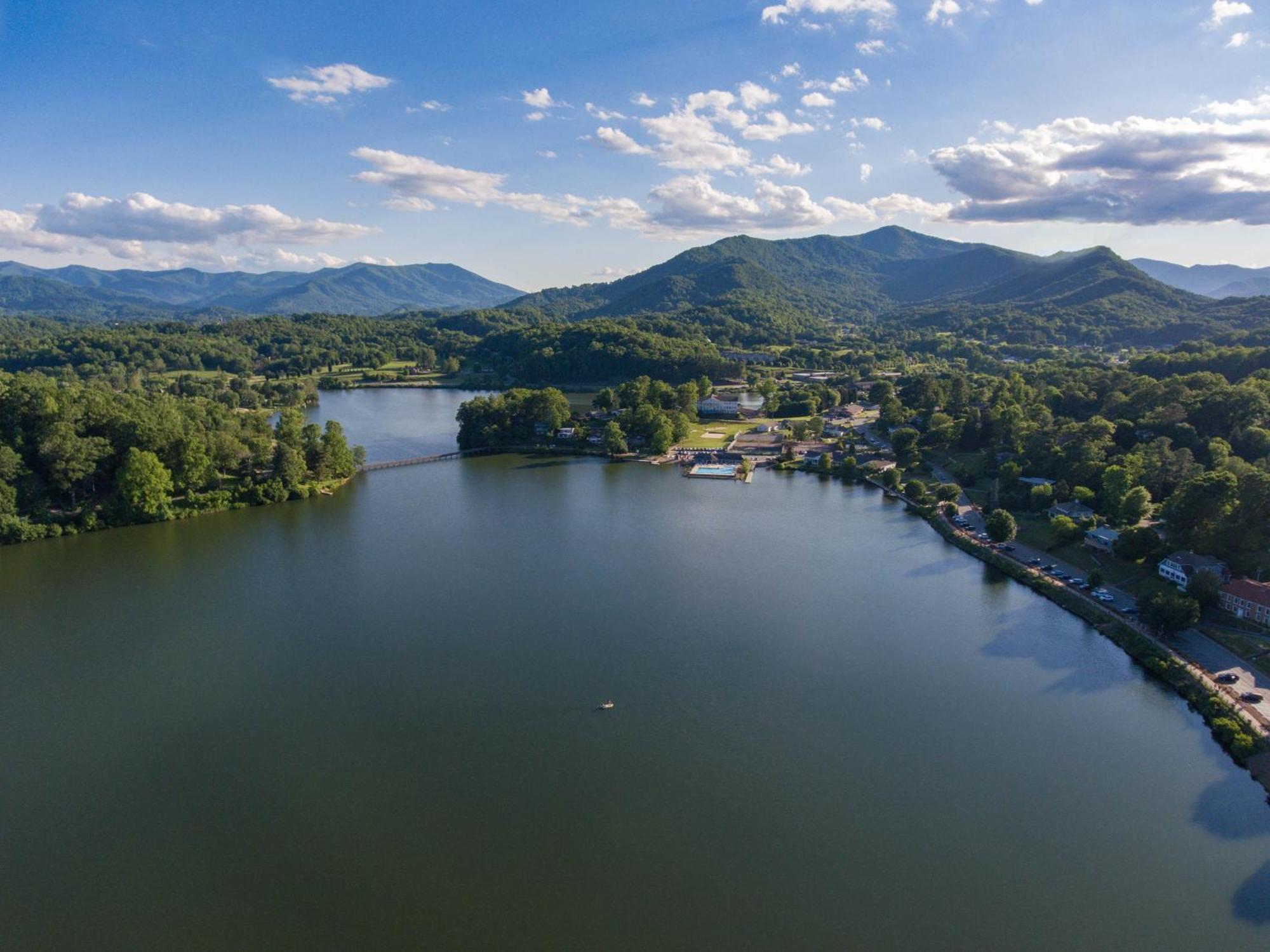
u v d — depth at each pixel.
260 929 78.44
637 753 108.06
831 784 101.31
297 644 140.75
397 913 80.25
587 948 75.69
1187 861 87.94
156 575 176.25
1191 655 131.50
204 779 102.81
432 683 126.81
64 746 109.94
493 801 97.75
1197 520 163.50
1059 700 122.31
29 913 80.81
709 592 166.62
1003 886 84.12
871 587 170.38
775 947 75.75
